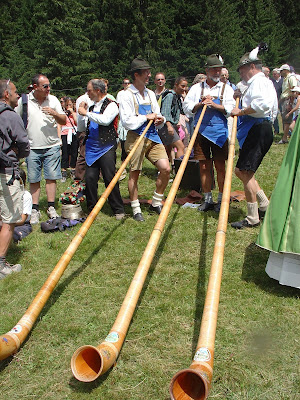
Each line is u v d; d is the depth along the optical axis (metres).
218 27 38.84
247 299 3.61
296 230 3.45
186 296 3.72
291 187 3.55
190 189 7.12
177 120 7.55
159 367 2.87
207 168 5.87
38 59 31.47
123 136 8.70
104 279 4.14
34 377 2.86
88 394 2.69
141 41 37.34
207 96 5.46
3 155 4.06
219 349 3.01
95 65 34.00
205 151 5.78
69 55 31.52
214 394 2.62
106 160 5.77
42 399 2.66
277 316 3.34
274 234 3.59
